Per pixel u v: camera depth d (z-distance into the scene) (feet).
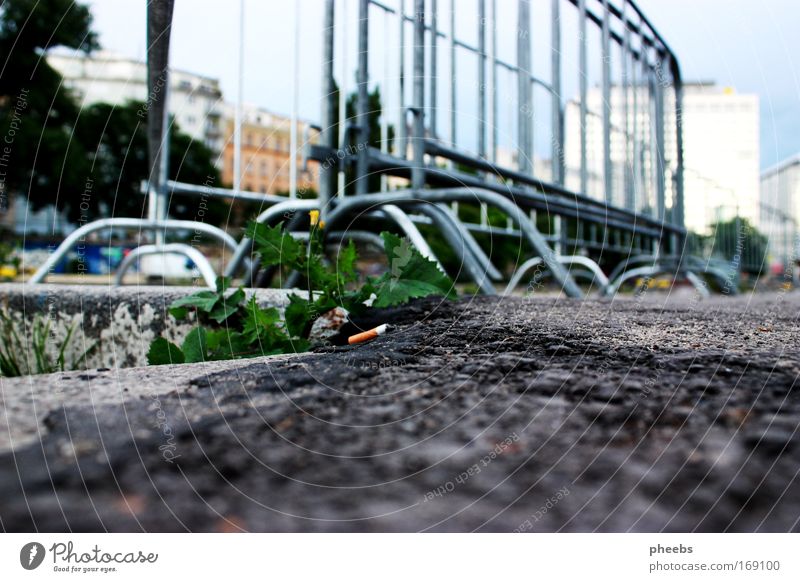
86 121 47.16
